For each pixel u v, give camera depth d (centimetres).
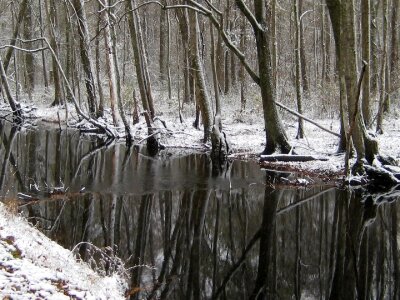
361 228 1060
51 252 621
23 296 456
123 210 1121
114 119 2419
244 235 1005
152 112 2172
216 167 1644
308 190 1338
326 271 826
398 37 3291
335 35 1611
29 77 3831
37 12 4134
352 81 1339
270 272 813
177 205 1193
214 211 1162
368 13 1742
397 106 2688
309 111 2603
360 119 1382
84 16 2688
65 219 1012
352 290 756
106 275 694
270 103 1748
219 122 1845
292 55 3070
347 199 1255
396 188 1326
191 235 993
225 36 1722
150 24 4691
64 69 3984
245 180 1449
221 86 3284
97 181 1396
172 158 1834
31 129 2564
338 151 1677
